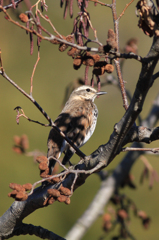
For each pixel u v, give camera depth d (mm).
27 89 20188
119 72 6977
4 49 21375
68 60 21344
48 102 19938
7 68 20828
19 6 7152
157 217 16719
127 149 5688
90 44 20469
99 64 5070
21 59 21266
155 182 17531
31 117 19156
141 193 17484
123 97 6926
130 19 21891
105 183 12172
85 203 16781
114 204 10695
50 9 21047
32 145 18156
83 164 6047
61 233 16141
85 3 6332
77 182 6191
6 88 20000
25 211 6641
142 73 4777
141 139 6195
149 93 20688
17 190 4719
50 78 20828
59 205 16609
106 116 20141
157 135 6129
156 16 4617
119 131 5426
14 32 21641
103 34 21562
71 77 20953
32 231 6938
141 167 18172
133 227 16234
